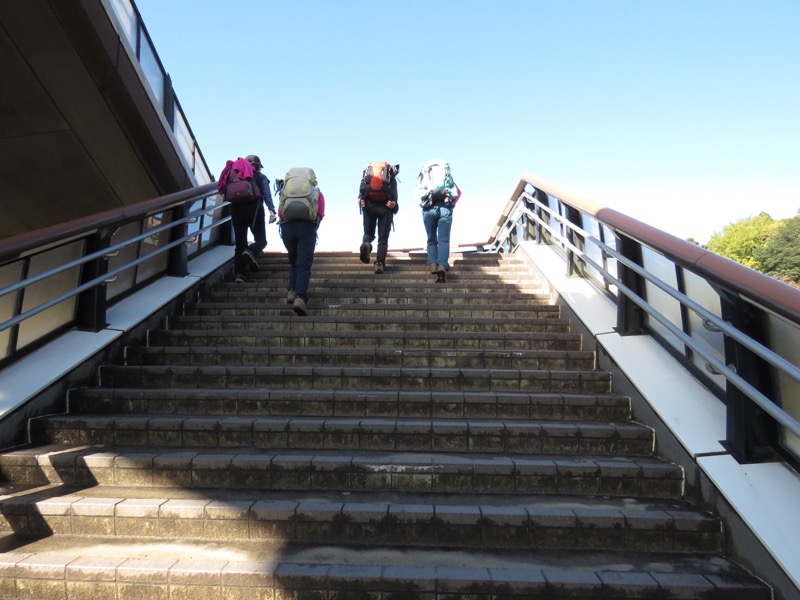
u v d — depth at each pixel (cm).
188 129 1014
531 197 745
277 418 361
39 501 279
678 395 335
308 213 541
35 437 350
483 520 267
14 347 387
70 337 430
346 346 483
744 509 247
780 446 269
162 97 895
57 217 1007
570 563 248
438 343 479
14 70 710
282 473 306
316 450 337
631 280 418
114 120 785
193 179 991
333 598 232
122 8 742
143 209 489
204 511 272
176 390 388
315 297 595
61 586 238
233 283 655
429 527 268
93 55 684
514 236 978
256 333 487
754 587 225
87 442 347
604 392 402
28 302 398
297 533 270
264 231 738
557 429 336
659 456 327
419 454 328
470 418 372
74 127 804
